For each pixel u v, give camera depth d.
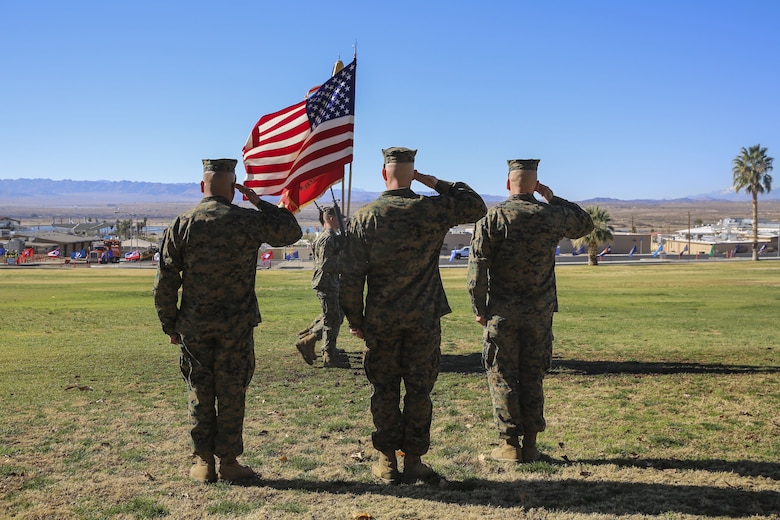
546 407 7.50
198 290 5.06
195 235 5.00
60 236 102.75
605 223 60.41
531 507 4.65
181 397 8.12
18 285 31.92
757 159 77.25
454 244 81.81
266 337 13.84
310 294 26.55
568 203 5.91
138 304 21.81
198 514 4.57
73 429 6.68
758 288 29.45
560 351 11.71
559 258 76.12
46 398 8.04
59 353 11.60
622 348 12.06
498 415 5.65
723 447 5.96
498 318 5.60
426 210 5.14
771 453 5.77
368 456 5.89
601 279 38.06
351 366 10.31
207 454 5.20
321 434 6.58
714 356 11.03
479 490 5.00
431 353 5.27
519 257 5.54
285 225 5.32
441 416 7.23
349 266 5.20
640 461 5.61
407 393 5.24
